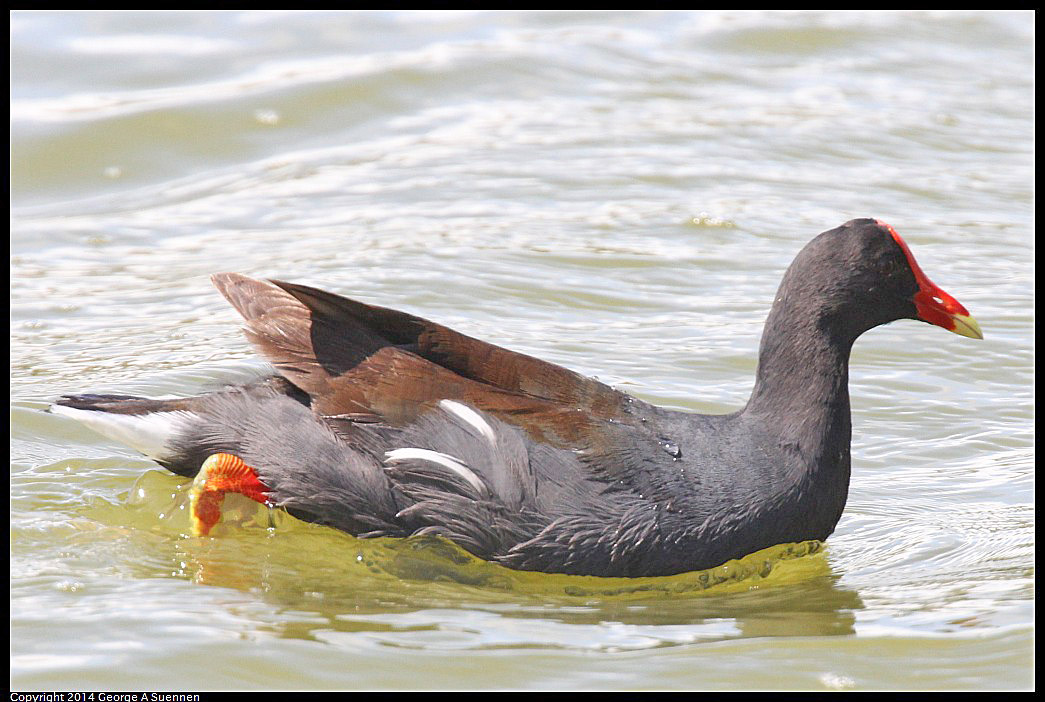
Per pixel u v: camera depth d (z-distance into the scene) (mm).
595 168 19766
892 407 13789
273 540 10852
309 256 16859
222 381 11867
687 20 25609
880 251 10656
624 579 10297
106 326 15172
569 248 17219
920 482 12445
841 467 10664
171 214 18484
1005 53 24531
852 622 9891
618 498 10102
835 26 25328
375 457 10391
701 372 14211
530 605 10023
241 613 9734
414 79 22375
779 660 9289
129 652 9133
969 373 14523
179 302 15883
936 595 10367
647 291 16219
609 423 10391
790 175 19656
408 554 10414
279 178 19500
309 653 9188
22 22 23375
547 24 25078
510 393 10461
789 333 10648
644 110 21859
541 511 10102
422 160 19984
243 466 10562
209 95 21438
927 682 9070
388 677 8953
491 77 22750
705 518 10195
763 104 22188
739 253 17219
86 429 12812
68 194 19156
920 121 21656
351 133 20906
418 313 15297
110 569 10344
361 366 10570
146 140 20297
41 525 10969
